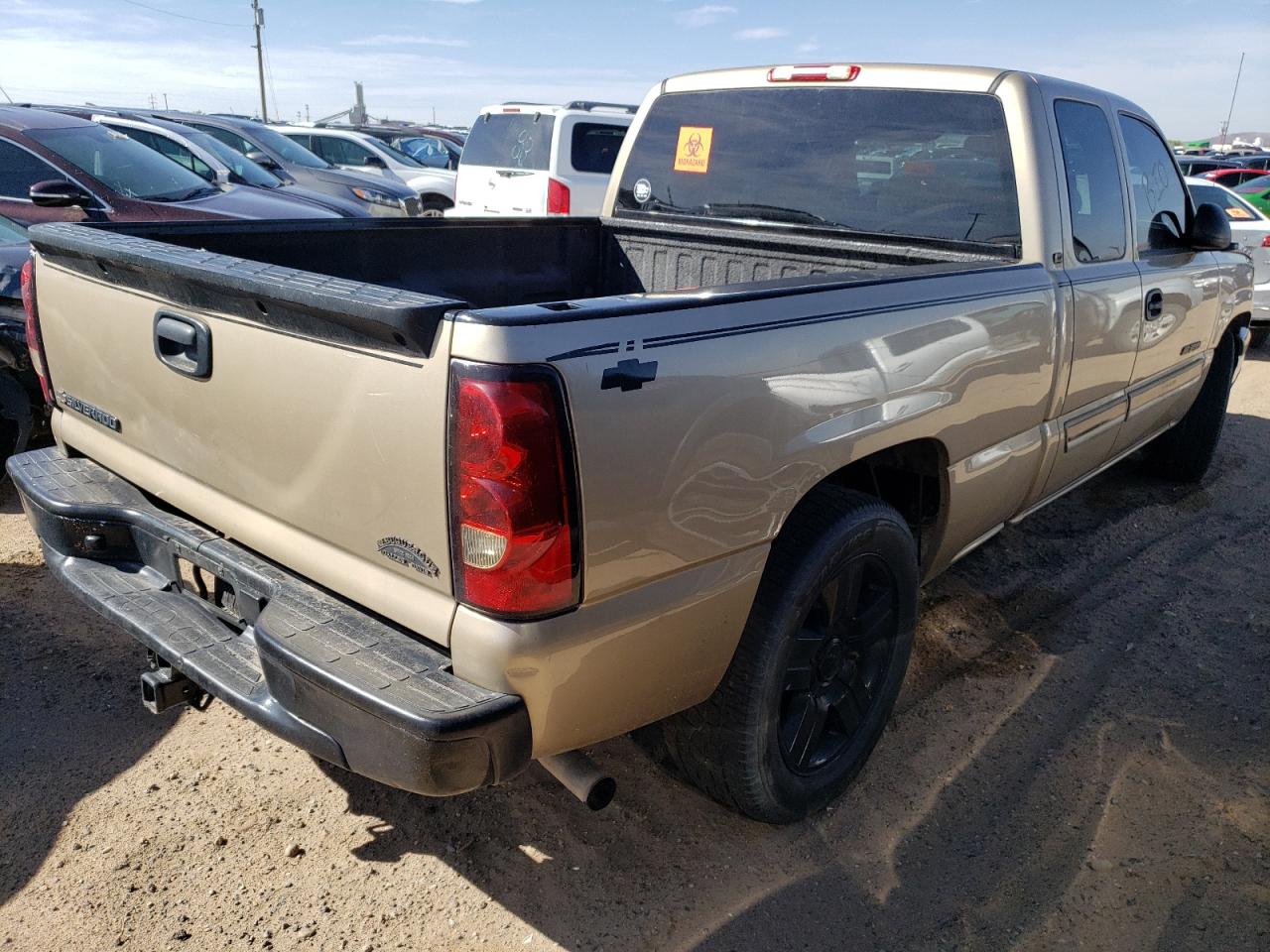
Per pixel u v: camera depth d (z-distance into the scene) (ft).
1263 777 9.61
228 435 7.28
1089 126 11.17
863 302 7.80
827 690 8.81
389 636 6.52
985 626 12.44
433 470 5.90
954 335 8.65
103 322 8.27
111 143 23.79
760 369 6.89
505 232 12.76
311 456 6.65
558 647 6.04
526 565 5.81
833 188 11.52
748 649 7.61
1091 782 9.47
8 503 15.40
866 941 7.57
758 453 6.98
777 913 7.82
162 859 8.16
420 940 7.45
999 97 10.16
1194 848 8.60
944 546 9.95
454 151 60.03
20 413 15.28
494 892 7.95
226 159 31.81
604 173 33.04
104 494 8.63
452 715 5.79
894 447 9.34
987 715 10.54
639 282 13.71
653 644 6.69
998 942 7.57
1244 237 29.40
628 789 9.21
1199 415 17.08
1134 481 18.21
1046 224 10.03
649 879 8.13
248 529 7.39
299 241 10.68
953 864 8.40
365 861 8.23
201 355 7.22
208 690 7.05
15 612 11.93
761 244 12.19
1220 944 7.56
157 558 8.29
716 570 6.97
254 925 7.52
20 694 10.28
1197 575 14.17
